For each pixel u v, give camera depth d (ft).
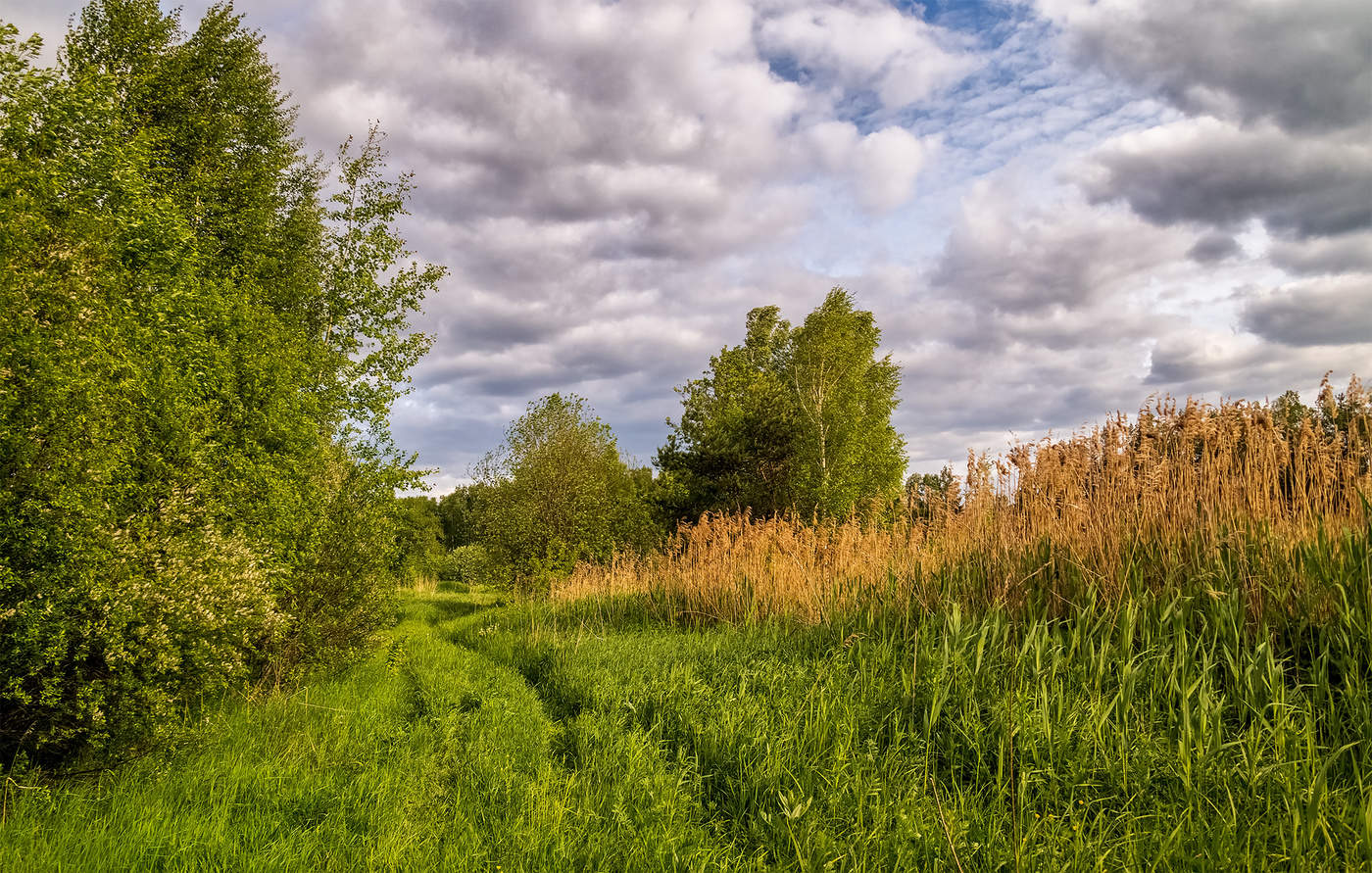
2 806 14.05
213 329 27.99
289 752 19.10
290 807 15.23
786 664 24.29
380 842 13.07
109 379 18.45
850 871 11.16
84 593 16.01
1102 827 11.89
